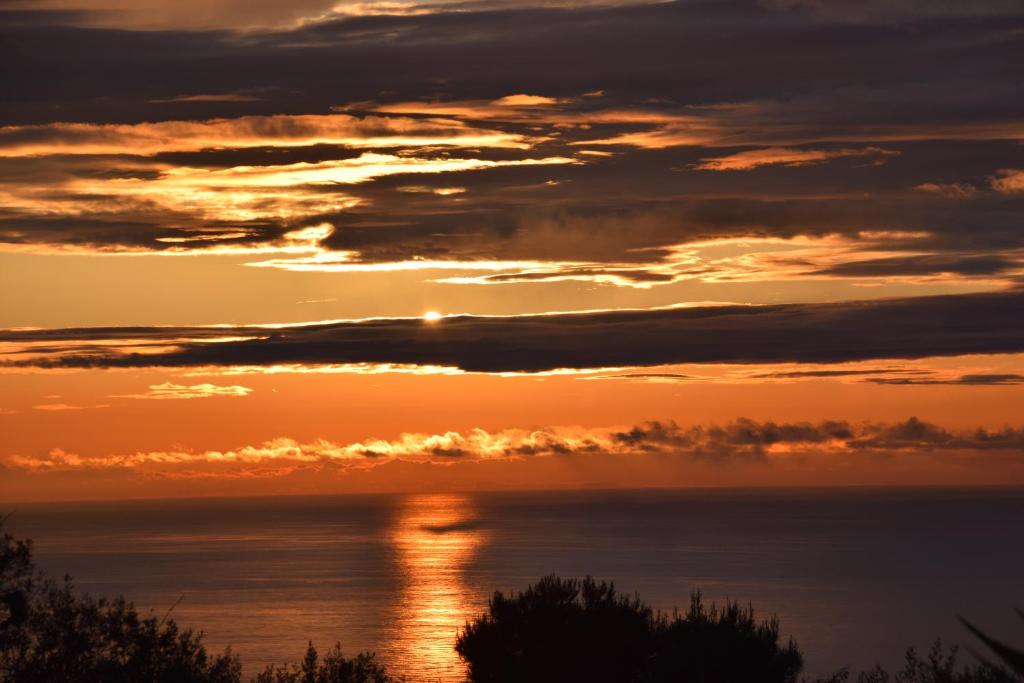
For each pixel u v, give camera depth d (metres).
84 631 67.25
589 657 92.62
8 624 63.59
